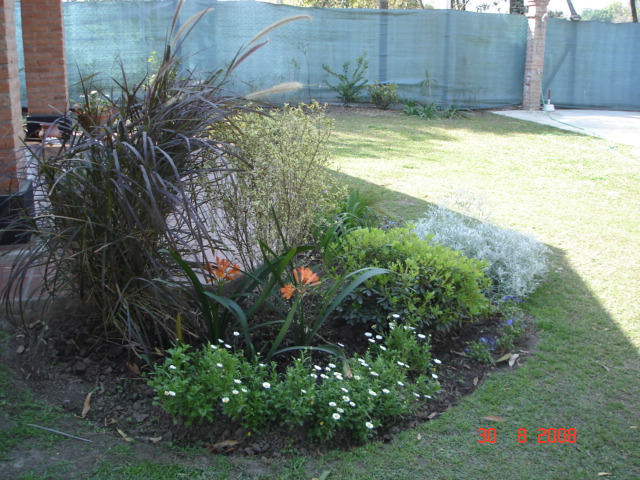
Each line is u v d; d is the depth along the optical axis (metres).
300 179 3.84
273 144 3.80
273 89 3.79
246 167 3.77
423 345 3.68
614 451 2.95
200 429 2.87
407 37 15.84
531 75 16.91
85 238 3.12
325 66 15.27
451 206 6.84
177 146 3.30
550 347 3.92
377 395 3.02
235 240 3.91
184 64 13.89
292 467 2.71
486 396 3.37
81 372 3.23
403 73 16.11
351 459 2.80
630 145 11.83
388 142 11.16
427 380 3.47
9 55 4.79
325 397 2.93
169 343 3.47
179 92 3.30
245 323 3.15
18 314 3.47
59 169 3.12
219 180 3.67
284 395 2.92
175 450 2.76
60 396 3.04
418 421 3.15
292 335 3.66
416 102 16.27
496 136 12.47
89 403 3.02
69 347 3.36
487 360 3.73
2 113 4.73
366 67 15.31
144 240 3.20
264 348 3.43
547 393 3.42
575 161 9.99
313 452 2.83
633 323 4.27
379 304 3.82
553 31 17.23
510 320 4.07
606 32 17.64
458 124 14.01
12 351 3.24
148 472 2.57
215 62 14.26
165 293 3.23
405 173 8.63
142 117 3.18
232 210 3.85
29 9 8.32
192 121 3.37
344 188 4.44
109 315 3.32
